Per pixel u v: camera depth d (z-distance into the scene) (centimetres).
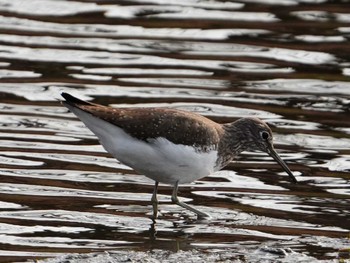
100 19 2245
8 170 1447
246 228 1259
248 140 1370
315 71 1994
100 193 1383
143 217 1298
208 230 1251
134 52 2069
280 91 1886
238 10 2317
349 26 2225
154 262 1095
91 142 1602
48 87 1852
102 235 1212
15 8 2294
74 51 2059
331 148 1603
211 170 1321
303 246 1186
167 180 1300
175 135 1244
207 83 1909
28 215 1272
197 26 2219
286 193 1405
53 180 1418
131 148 1243
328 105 1820
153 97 1812
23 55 2022
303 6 2352
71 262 1084
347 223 1282
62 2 2336
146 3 2347
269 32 2194
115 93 1825
